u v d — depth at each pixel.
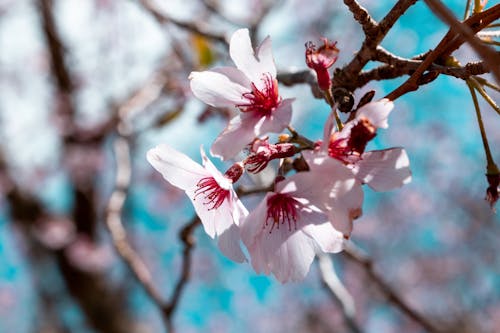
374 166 1.26
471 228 9.94
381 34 1.50
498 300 9.51
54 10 7.66
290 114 1.30
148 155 1.48
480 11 1.33
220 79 1.41
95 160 8.54
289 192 1.33
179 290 2.61
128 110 3.22
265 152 1.35
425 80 1.34
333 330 9.88
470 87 1.38
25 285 10.08
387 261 10.21
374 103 1.24
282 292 10.41
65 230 8.64
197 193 1.50
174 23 2.91
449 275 9.90
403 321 9.42
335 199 1.20
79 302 8.41
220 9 3.41
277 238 1.40
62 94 8.38
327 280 2.72
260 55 1.38
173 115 3.36
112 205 2.88
